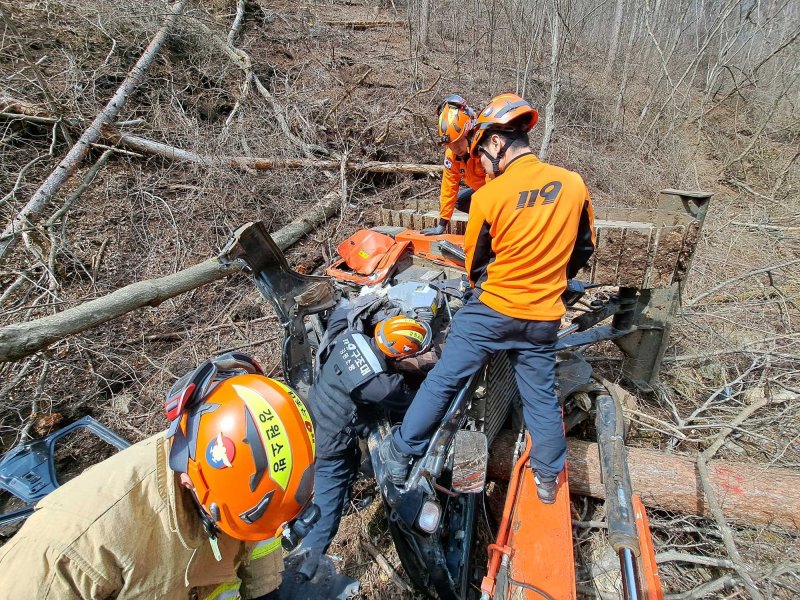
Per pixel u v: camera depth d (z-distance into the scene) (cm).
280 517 115
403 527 204
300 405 121
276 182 519
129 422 317
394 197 558
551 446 210
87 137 479
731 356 375
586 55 1138
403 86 773
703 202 288
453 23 1019
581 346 331
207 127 581
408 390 221
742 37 1134
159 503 114
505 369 256
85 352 348
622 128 857
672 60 1098
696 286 481
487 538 257
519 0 848
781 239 601
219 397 115
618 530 177
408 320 205
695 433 308
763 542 235
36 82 502
